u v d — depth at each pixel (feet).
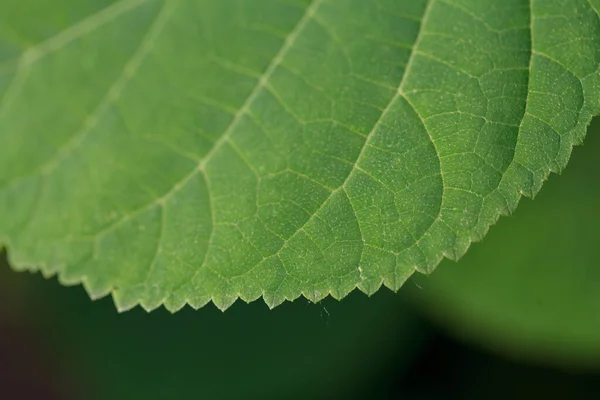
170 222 0.98
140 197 0.98
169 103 0.97
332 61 0.98
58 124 0.97
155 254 0.99
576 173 1.18
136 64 0.97
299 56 0.98
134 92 0.97
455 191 0.99
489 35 0.99
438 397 1.26
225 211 0.99
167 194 0.98
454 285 1.19
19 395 1.37
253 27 0.97
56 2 0.96
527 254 1.18
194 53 0.97
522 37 0.99
